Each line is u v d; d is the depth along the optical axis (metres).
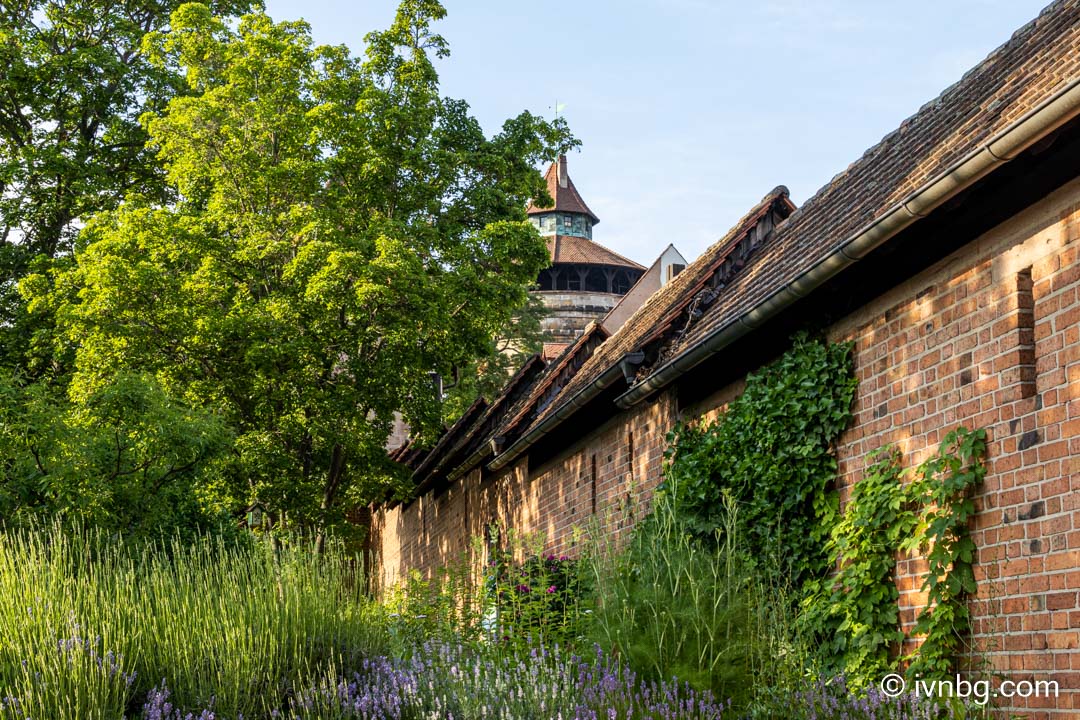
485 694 7.28
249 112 21.08
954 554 6.75
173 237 20.42
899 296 7.70
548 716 6.96
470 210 22.67
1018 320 6.45
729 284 12.10
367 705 7.31
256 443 19.92
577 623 9.38
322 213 20.34
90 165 23.73
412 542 29.55
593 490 14.30
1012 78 8.25
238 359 20.45
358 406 21.73
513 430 18.00
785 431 8.86
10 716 6.68
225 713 7.38
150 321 19.92
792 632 8.07
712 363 10.58
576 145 23.88
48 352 22.20
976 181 6.32
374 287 19.16
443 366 22.17
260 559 9.65
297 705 7.67
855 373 8.27
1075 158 6.00
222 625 8.15
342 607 9.16
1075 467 5.95
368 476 22.61
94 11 25.12
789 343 9.24
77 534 10.28
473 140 23.25
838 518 8.25
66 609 7.77
